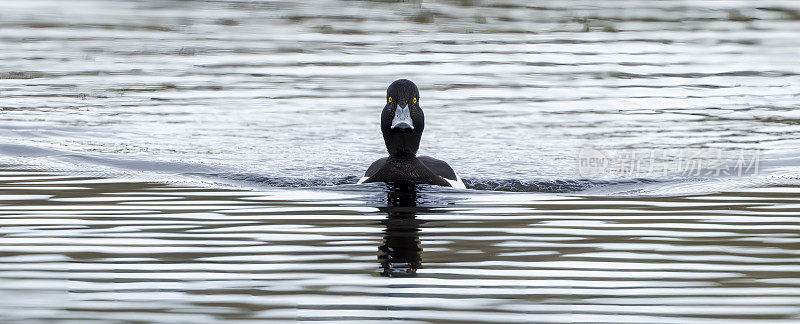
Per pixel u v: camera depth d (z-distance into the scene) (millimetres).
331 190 12820
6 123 17734
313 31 28172
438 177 13320
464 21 29922
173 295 8172
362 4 32875
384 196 12367
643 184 13523
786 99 20312
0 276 8672
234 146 16344
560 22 29969
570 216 11203
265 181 13547
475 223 10805
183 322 7555
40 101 19953
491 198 12398
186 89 21281
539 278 8672
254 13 31062
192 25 29031
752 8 32625
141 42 26531
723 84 21797
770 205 11820
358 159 15562
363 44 26266
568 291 8320
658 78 22438
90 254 9406
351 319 7625
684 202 12086
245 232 10297
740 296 8172
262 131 17672
